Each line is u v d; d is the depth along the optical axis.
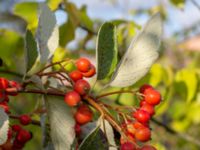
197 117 1.13
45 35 0.44
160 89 0.88
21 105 0.83
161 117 1.28
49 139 0.44
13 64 0.74
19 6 0.77
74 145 0.41
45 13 0.44
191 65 1.33
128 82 0.42
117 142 0.42
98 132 0.40
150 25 0.43
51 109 0.41
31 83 0.42
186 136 0.95
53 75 0.44
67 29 0.77
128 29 0.80
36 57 0.42
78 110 0.41
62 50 0.74
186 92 0.88
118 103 0.72
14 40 0.75
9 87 0.42
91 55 0.83
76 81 0.42
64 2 0.77
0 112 0.39
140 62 0.43
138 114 0.40
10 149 0.42
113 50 0.42
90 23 0.83
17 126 0.45
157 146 0.89
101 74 0.42
